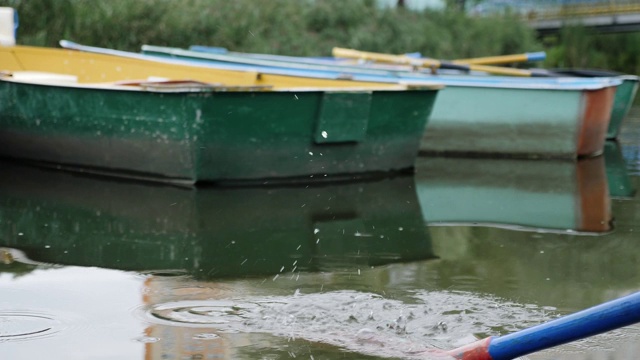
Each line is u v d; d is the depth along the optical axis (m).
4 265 5.41
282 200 7.72
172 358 3.84
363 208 7.44
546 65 27.17
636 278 5.19
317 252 5.82
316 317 4.39
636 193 8.45
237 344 3.99
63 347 3.98
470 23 24.70
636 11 31.62
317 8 20.56
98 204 7.39
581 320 3.09
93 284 4.99
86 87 8.64
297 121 8.49
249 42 17.16
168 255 5.70
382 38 21.05
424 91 9.21
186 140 8.21
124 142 8.59
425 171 9.73
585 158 10.98
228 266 5.43
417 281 5.07
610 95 11.12
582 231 6.62
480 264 5.54
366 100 8.76
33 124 9.21
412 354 3.88
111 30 14.78
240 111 8.23
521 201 7.92
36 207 7.21
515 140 10.97
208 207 7.34
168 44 15.70
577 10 32.19
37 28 13.84
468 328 4.25
